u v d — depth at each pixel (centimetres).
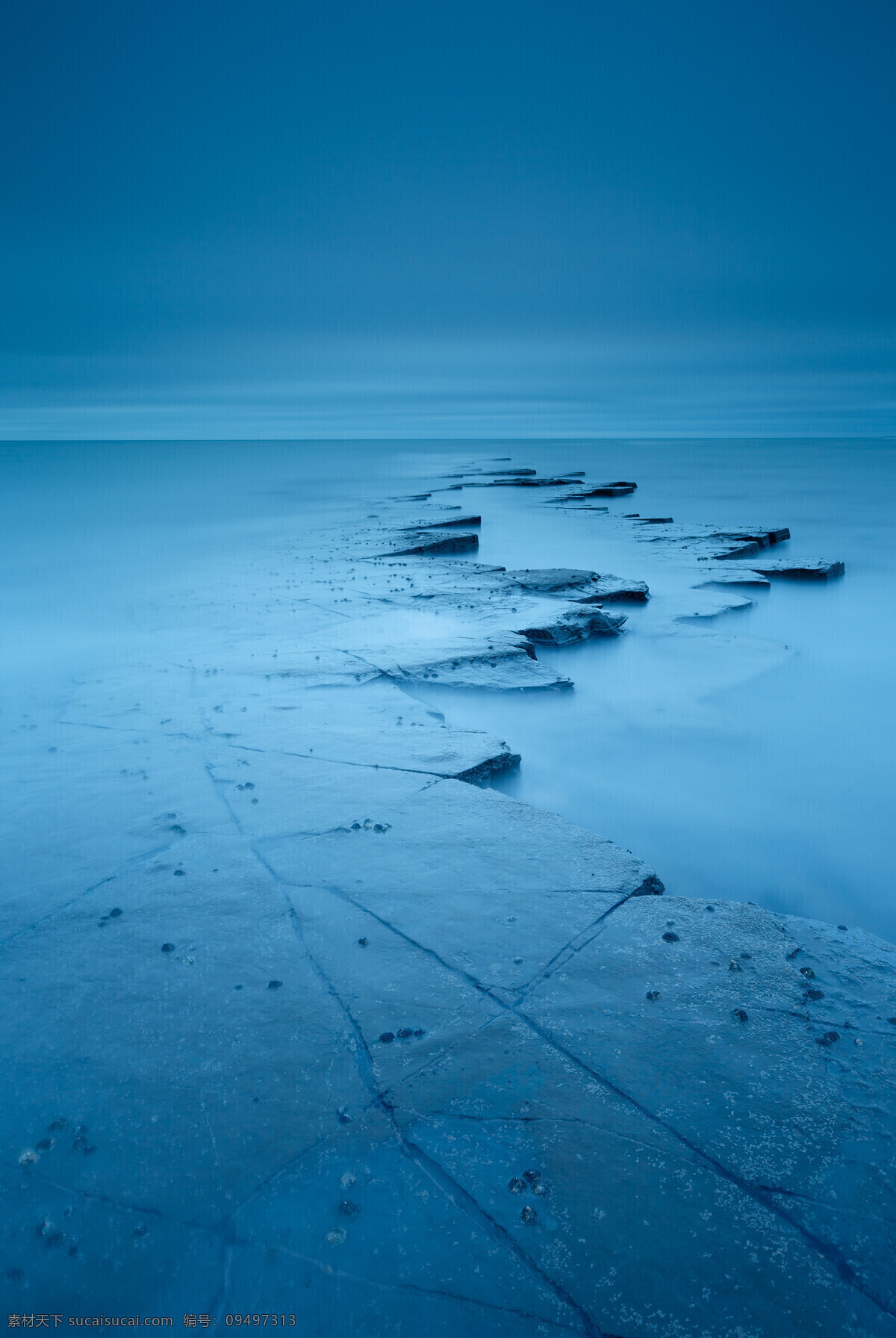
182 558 1634
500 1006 309
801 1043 291
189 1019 304
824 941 359
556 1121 258
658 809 592
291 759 555
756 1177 239
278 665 811
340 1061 283
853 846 544
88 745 580
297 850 427
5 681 762
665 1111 262
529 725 745
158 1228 227
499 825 456
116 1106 266
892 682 892
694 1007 310
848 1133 254
